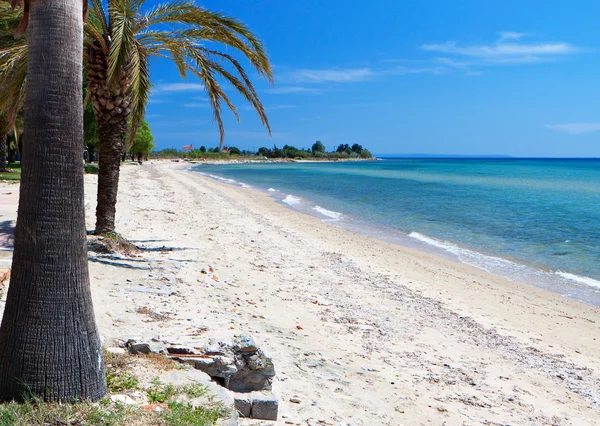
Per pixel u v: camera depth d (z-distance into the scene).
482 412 5.97
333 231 21.77
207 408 4.21
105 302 7.73
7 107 12.47
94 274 9.38
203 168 106.31
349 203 35.69
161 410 4.10
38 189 3.90
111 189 12.09
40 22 3.84
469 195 42.88
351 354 7.38
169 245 14.30
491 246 19.48
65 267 3.99
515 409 6.15
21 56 10.74
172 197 30.66
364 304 10.29
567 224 25.44
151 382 4.61
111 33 11.30
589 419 6.08
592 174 90.50
